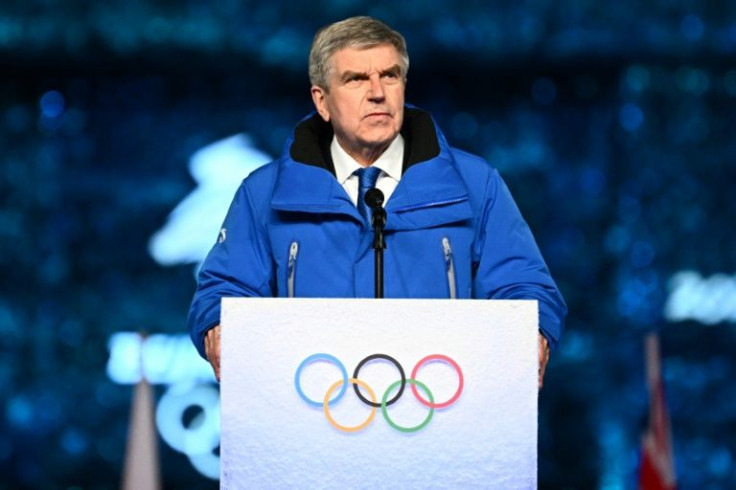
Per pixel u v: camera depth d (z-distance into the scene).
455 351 5.85
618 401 19.14
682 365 19.22
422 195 7.28
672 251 19.34
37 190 19.22
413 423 5.82
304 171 7.37
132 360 19.05
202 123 19.25
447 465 5.82
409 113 7.70
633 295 19.31
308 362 5.83
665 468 11.98
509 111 19.48
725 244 19.36
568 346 19.25
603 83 19.30
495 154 19.47
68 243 19.22
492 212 7.58
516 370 5.85
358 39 7.19
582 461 19.16
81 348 19.09
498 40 18.11
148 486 9.34
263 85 19.23
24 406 19.03
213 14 17.92
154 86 19.27
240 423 5.83
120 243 19.17
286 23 18.03
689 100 19.36
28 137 19.23
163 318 19.06
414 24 17.94
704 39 18.20
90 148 19.27
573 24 17.95
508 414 5.84
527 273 7.39
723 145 19.44
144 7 17.86
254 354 5.84
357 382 5.82
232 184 19.19
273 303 5.85
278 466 5.82
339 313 5.85
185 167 19.22
